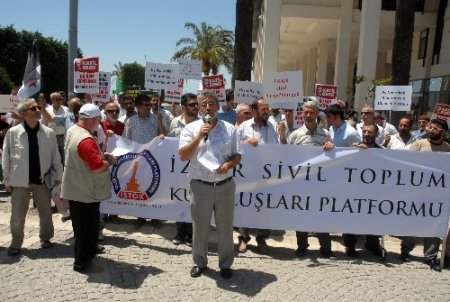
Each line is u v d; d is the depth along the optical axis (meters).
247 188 5.57
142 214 5.83
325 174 5.50
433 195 5.43
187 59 8.25
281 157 5.51
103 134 5.83
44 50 35.72
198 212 4.57
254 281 4.63
